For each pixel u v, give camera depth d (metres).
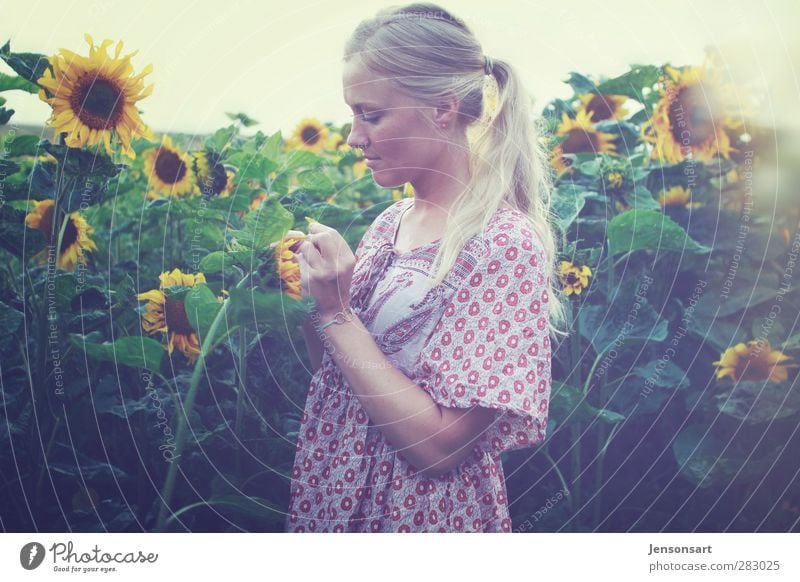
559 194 1.72
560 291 1.61
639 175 1.84
